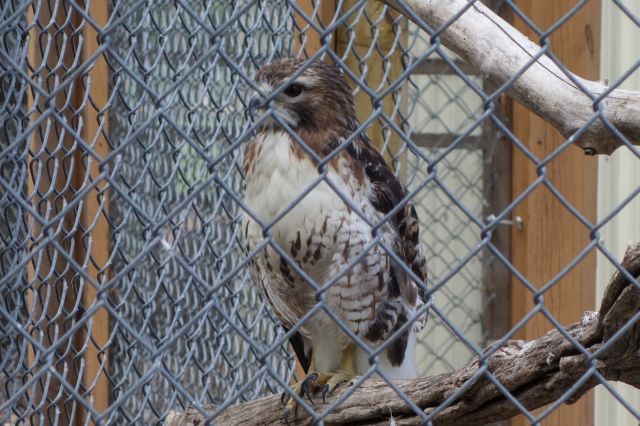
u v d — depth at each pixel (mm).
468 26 5473
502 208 9805
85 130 7695
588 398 9016
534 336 9234
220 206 7285
